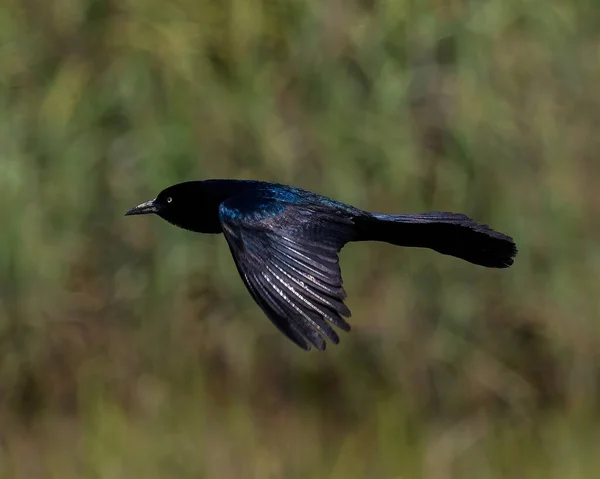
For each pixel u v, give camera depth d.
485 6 13.66
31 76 13.59
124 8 13.57
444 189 13.48
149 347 13.00
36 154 13.44
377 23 13.52
